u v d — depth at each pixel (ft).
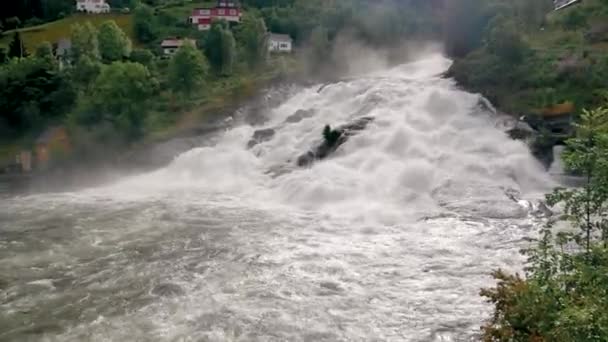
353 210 100.37
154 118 180.14
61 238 88.89
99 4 419.54
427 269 71.05
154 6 418.10
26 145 186.29
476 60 154.30
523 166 114.42
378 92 152.05
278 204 110.01
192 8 393.09
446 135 125.70
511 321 38.70
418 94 148.05
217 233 88.94
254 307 60.23
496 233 85.15
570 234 37.22
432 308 59.82
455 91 144.15
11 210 112.06
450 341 52.80
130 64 184.24
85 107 181.16
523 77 139.33
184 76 195.42
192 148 159.43
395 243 81.71
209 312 59.11
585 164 35.78
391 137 125.39
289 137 148.15
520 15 183.62
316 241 83.46
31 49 337.72
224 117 173.99
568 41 159.94
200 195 121.39
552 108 125.80
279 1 362.33
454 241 81.97
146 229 92.79
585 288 32.42
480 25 198.90
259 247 80.89
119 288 66.54
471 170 112.16
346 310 59.52
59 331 55.83
